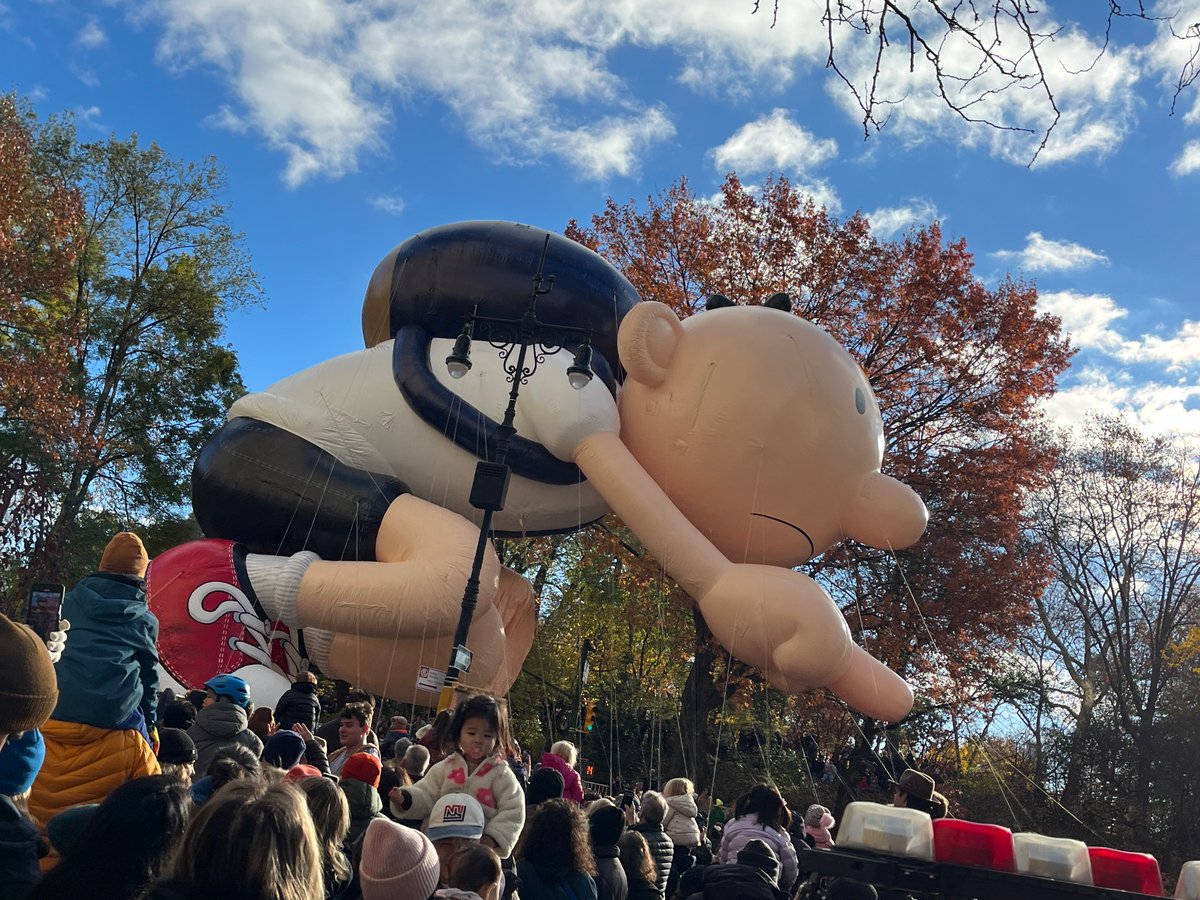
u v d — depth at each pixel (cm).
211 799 231
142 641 509
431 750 742
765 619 1068
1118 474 3034
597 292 1253
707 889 488
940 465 2231
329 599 1119
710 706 2000
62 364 2283
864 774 2528
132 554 521
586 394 1167
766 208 2291
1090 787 2511
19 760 358
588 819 534
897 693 1114
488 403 1190
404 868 302
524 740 2527
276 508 1173
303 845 224
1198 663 2819
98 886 252
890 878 364
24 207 2306
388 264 1289
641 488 1127
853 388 1196
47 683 309
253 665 1126
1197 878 361
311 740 671
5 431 2252
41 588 453
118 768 486
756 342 1176
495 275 1231
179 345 2775
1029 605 2331
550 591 2728
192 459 2675
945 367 2253
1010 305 2261
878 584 2217
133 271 2759
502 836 469
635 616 2272
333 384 1245
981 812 2406
